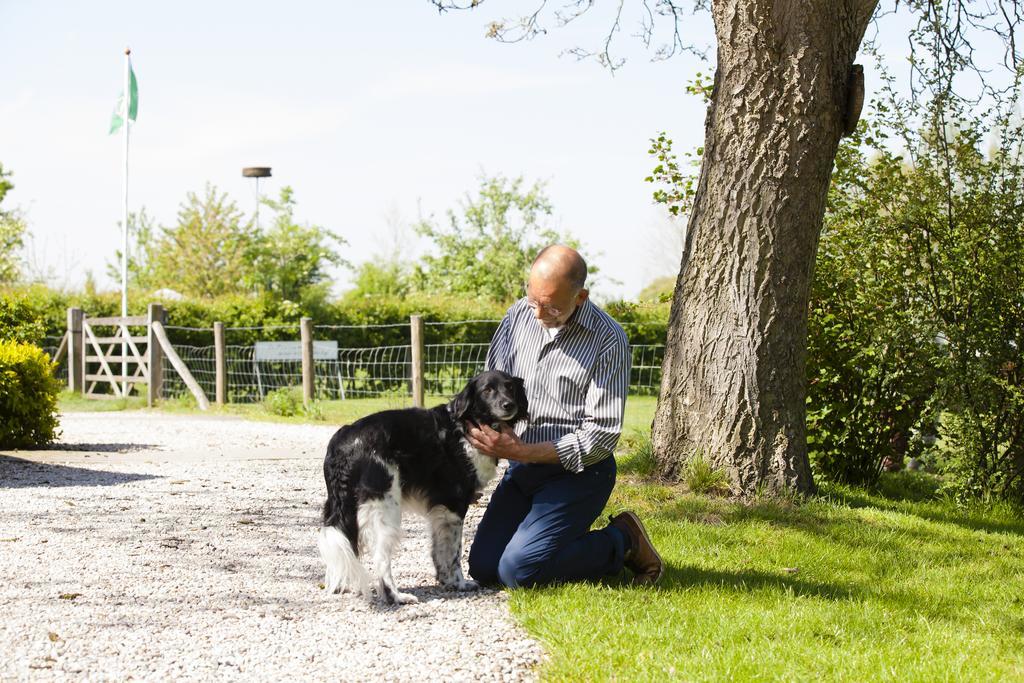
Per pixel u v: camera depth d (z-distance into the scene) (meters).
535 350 4.96
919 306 8.12
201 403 15.75
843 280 8.34
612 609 4.41
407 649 3.94
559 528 4.74
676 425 7.66
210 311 19.16
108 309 19.06
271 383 19.20
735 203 7.32
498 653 3.92
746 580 5.22
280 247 26.27
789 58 7.12
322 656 3.83
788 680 3.66
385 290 30.80
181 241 31.16
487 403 4.65
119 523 6.20
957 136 8.08
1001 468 8.16
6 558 5.18
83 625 4.11
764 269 7.31
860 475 8.75
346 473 4.49
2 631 3.99
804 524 6.81
